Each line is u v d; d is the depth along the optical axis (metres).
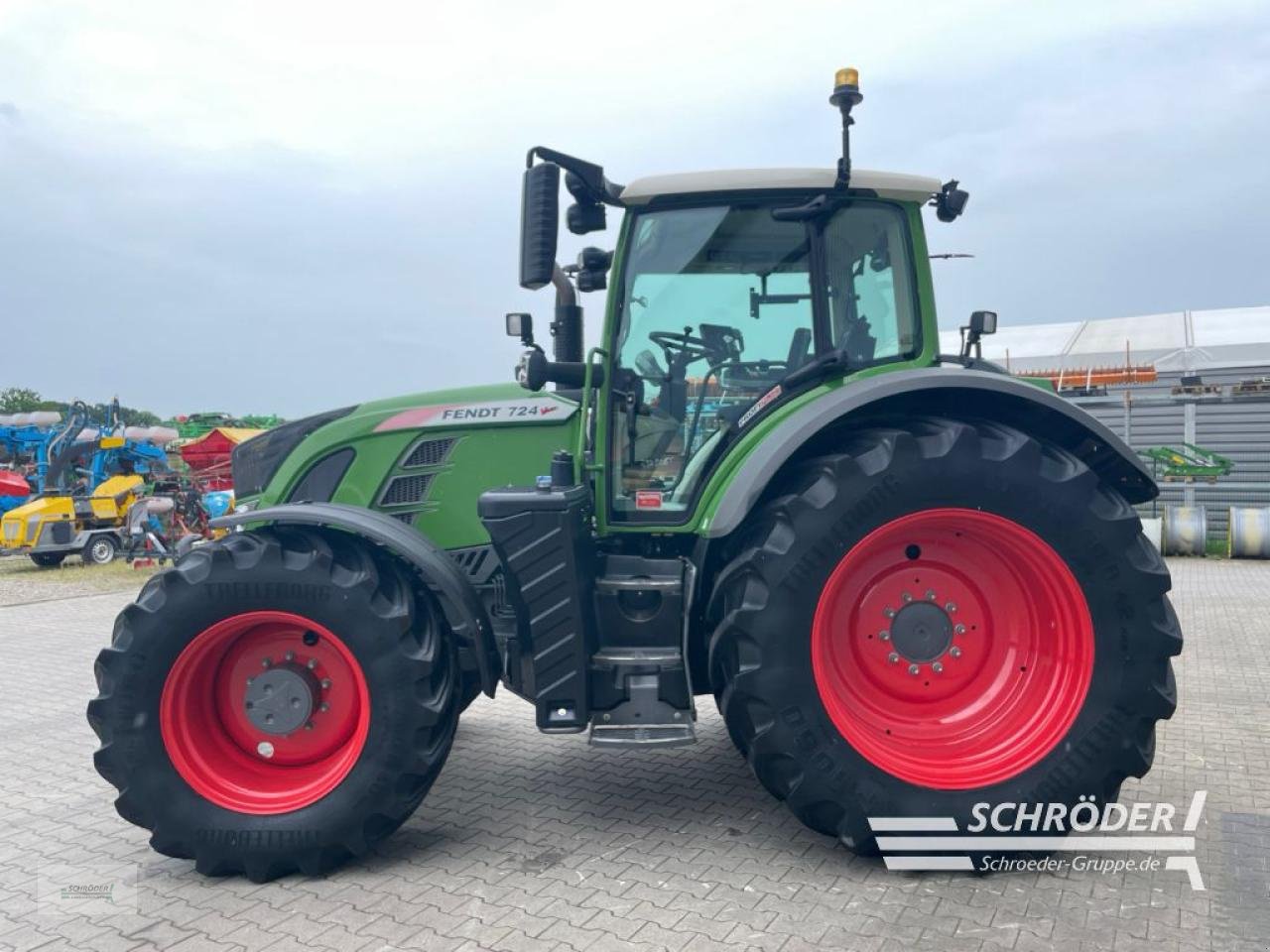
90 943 2.89
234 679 3.50
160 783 3.25
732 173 3.62
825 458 3.32
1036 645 3.40
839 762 3.16
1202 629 7.45
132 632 3.29
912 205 3.75
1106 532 3.22
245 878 3.34
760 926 2.85
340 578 3.29
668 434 3.79
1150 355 15.98
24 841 3.77
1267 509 12.33
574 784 4.20
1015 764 3.25
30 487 15.65
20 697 6.23
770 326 3.75
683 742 3.27
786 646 3.15
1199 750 4.44
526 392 4.11
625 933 2.83
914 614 3.41
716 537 3.40
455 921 2.95
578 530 3.46
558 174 3.31
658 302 3.75
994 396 3.40
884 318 3.79
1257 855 3.29
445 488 4.10
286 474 4.21
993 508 3.20
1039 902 2.97
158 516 14.07
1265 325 16.53
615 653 3.49
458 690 3.52
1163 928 2.80
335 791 3.27
